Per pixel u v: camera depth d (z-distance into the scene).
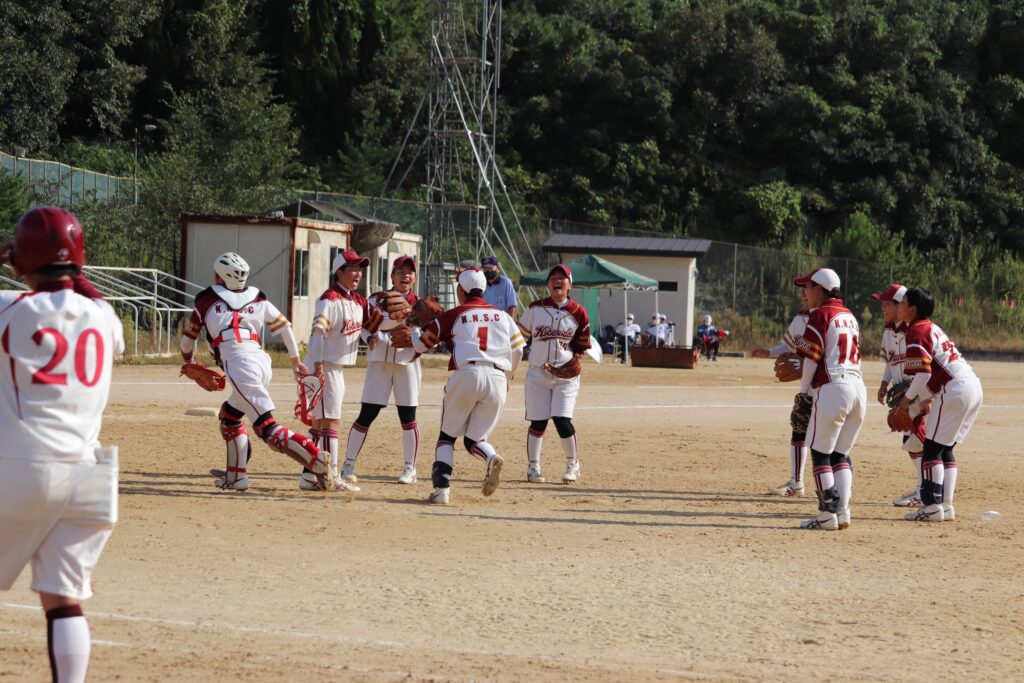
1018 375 98.44
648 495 28.67
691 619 16.34
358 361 79.31
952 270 174.12
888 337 28.45
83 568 10.95
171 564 18.69
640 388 68.19
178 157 117.75
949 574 19.92
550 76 186.00
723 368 97.31
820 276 24.67
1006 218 186.12
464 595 17.36
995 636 15.81
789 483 29.48
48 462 10.55
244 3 166.62
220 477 27.00
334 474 27.09
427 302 27.88
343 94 171.50
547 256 135.12
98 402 11.04
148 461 31.17
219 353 25.81
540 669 13.53
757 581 19.00
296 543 20.78
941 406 25.34
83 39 147.25
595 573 19.19
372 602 16.77
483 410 26.22
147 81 157.00
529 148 182.38
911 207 182.25
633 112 186.25
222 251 83.50
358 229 92.06
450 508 25.45
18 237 11.16
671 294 120.69
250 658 13.62
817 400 24.05
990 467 35.78
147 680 12.62
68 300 10.90
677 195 180.12
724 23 195.62
